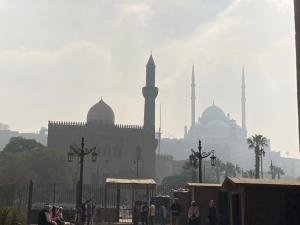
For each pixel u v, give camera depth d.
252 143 86.31
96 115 135.00
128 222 37.75
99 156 122.62
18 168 85.25
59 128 122.56
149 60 141.62
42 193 54.97
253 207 17.47
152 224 31.22
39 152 94.56
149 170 124.75
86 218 33.47
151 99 138.12
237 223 19.02
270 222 17.42
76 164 116.81
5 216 22.83
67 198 57.25
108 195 54.00
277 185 17.61
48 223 17.34
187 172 110.06
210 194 27.08
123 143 124.75
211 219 23.28
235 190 18.73
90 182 119.44
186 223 28.59
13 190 34.97
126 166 123.62
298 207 17.47
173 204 26.27
